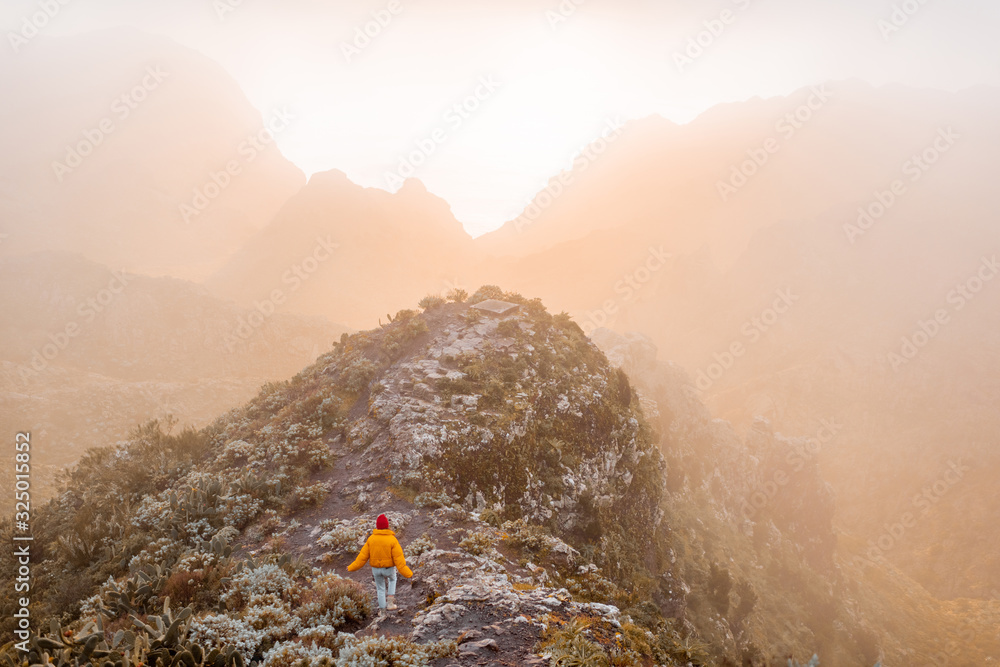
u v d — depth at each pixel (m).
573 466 30.23
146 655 9.76
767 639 56.12
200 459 29.16
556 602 11.78
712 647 34.00
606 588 16.23
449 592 11.98
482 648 9.71
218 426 33.34
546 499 27.97
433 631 10.38
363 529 17.64
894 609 92.75
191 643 9.73
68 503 27.44
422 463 23.91
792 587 72.56
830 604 71.94
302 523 19.78
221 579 13.69
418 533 18.00
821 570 88.94
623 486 34.66
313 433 27.39
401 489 22.12
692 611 38.22
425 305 42.06
